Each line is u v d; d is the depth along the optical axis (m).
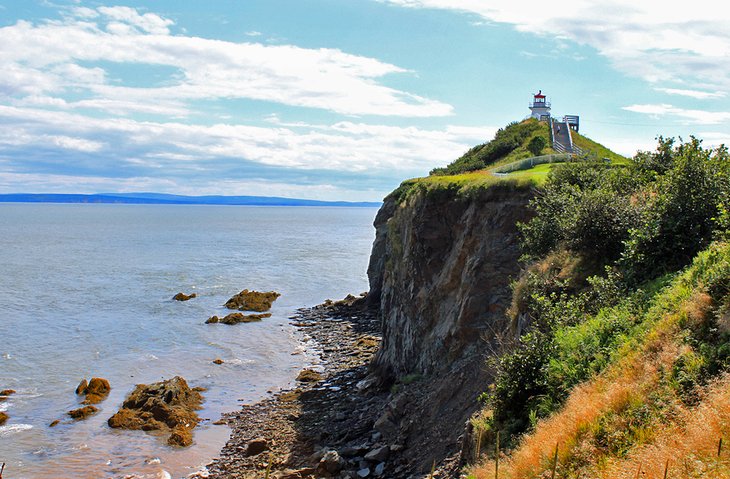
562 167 25.77
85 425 27.48
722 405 9.27
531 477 11.16
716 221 15.81
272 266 89.75
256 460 23.62
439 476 16.88
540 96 69.19
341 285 72.19
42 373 34.38
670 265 16.39
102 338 42.53
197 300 58.62
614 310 15.53
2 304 54.47
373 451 21.38
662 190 17.81
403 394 24.78
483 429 15.53
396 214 37.56
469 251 27.20
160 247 122.06
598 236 19.02
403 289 32.88
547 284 19.70
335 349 41.03
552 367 15.15
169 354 39.03
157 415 28.05
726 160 17.28
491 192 26.81
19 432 26.58
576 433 11.47
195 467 23.59
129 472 23.22
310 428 26.30
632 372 12.30
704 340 11.67
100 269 82.50
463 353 24.69
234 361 37.78
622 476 9.09
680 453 8.84
